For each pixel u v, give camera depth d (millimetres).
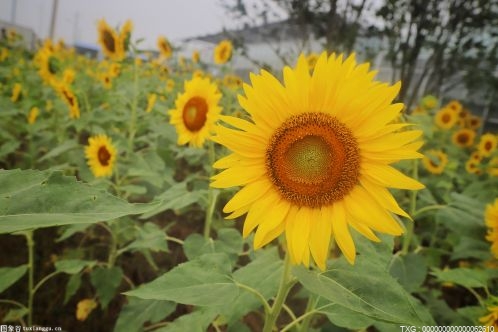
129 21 5055
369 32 13461
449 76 14836
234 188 3301
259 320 3734
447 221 3096
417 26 12883
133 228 3904
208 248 2834
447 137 9547
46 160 5832
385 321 1438
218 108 3549
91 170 4012
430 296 3439
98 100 7406
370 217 1673
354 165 1720
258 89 1802
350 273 1661
